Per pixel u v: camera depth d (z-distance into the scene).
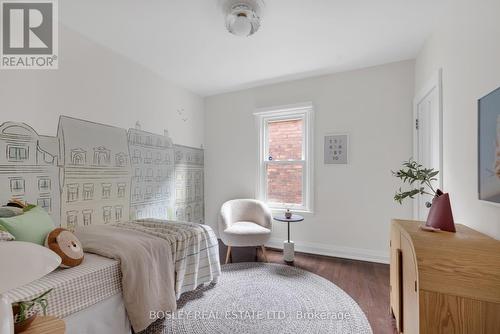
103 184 2.44
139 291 1.59
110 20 2.05
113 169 2.54
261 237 2.90
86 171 2.29
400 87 2.85
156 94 3.13
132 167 2.77
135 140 2.81
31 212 1.59
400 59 2.81
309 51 2.61
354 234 3.09
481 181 1.35
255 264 2.90
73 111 2.19
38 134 1.94
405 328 1.40
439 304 1.05
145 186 2.94
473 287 1.02
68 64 2.15
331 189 3.20
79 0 1.80
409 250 1.30
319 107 3.27
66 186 2.12
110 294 1.52
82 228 2.08
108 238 1.81
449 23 1.84
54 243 1.44
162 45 2.47
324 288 2.31
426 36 2.31
